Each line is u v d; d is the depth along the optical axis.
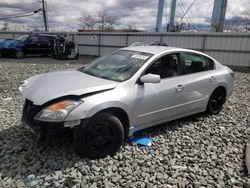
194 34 18.84
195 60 5.02
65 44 19.58
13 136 4.08
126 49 4.75
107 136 3.53
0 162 3.34
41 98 3.31
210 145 4.22
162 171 3.34
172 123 5.11
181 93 4.51
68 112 3.19
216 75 5.36
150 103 4.01
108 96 3.49
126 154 3.70
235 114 5.98
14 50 18.41
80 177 3.08
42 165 3.29
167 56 4.43
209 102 5.40
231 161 3.73
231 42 17.41
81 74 4.13
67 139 3.61
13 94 7.09
